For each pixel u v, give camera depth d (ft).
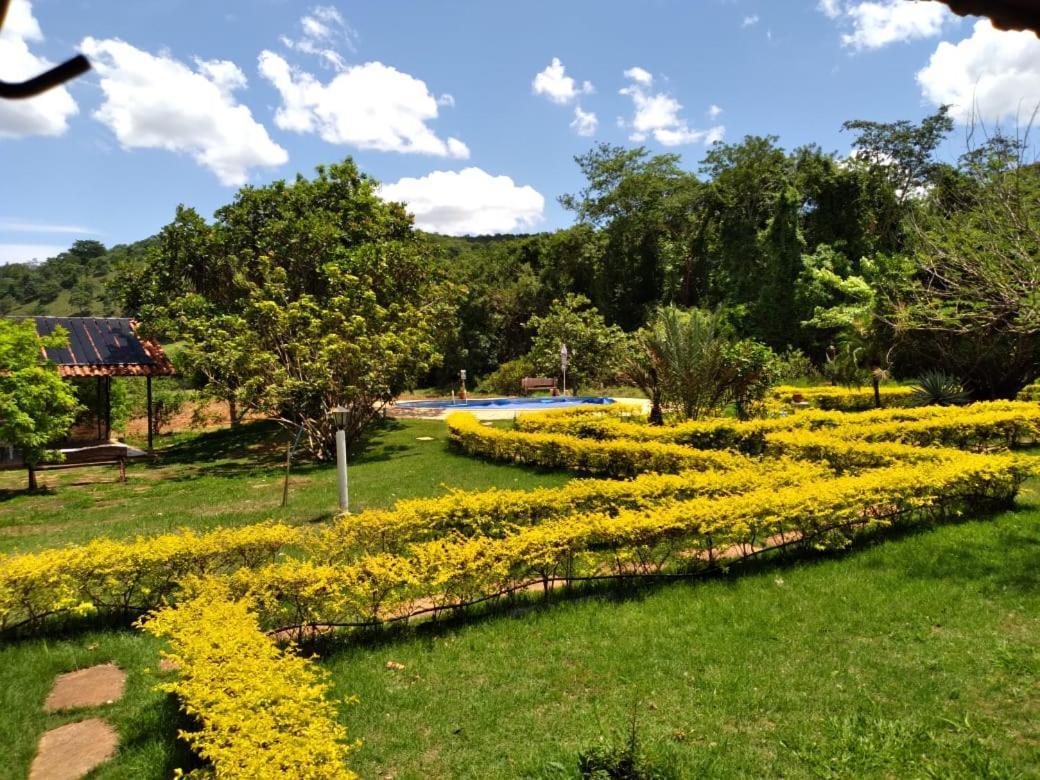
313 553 20.93
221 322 49.03
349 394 45.65
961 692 13.41
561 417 47.55
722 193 114.32
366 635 17.24
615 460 35.73
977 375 54.60
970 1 2.62
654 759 10.73
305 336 46.98
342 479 29.25
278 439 61.52
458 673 15.07
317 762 9.82
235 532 20.56
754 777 11.03
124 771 11.85
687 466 32.19
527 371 105.60
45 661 16.24
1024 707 12.84
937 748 11.63
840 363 65.16
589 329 100.83
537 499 24.36
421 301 60.90
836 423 41.70
